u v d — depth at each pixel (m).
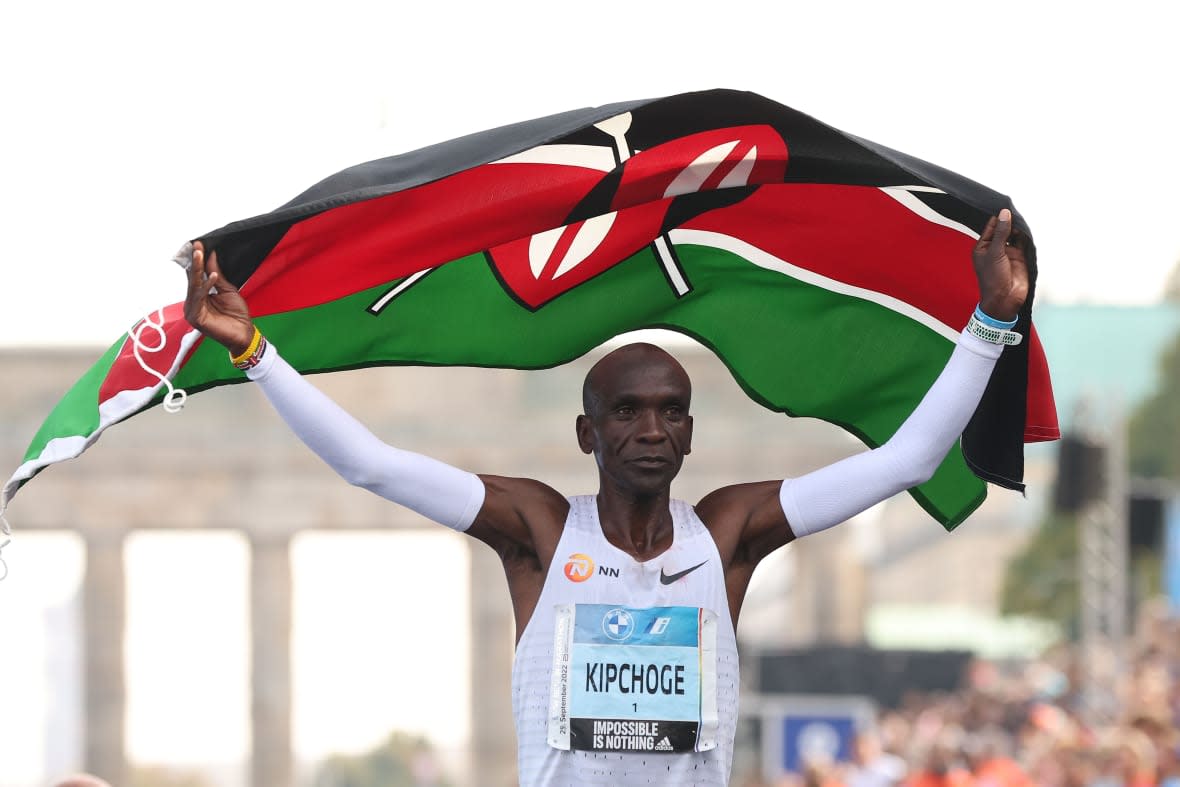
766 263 11.46
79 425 10.05
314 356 11.16
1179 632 56.44
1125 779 31.23
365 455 9.62
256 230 9.52
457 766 185.38
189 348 10.09
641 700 9.35
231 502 130.00
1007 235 9.76
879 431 11.95
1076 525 106.88
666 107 9.69
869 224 10.92
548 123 9.54
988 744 38.34
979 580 146.38
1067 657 71.50
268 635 130.62
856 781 43.88
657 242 11.32
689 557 9.60
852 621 132.50
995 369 10.40
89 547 130.38
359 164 9.55
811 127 9.81
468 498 9.69
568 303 11.52
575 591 9.48
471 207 10.29
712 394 123.94
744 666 68.12
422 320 11.32
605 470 9.61
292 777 131.12
